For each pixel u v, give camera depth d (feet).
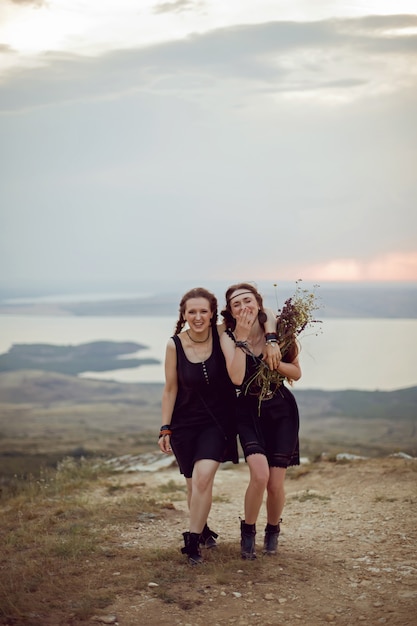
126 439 240.73
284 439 16.30
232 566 15.87
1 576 15.35
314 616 13.26
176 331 16.61
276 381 16.16
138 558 16.61
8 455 129.39
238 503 24.75
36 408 531.09
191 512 16.11
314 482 28.19
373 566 16.08
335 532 19.51
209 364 16.15
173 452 16.79
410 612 13.10
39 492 27.71
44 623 12.75
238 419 16.43
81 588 14.57
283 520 21.54
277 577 15.33
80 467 35.22
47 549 17.16
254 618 13.19
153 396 626.64
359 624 12.79
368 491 24.95
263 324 16.44
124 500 23.76
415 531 18.89
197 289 16.37
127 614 13.30
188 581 14.99
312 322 16.44
